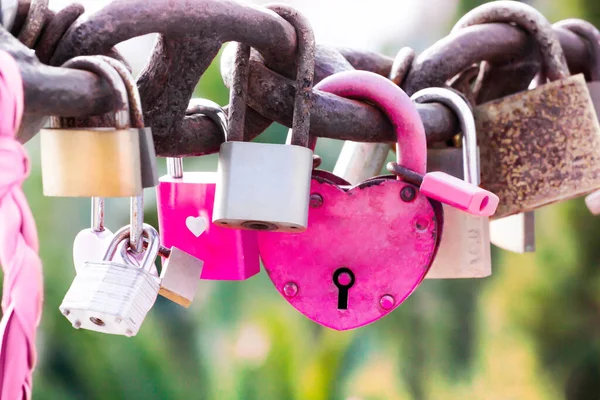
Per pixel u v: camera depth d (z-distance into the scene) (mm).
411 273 1184
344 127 1149
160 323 3160
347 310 1190
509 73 1512
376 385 3135
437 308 3434
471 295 3428
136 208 1096
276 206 1020
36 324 775
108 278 1027
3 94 728
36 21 891
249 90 1111
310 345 3021
